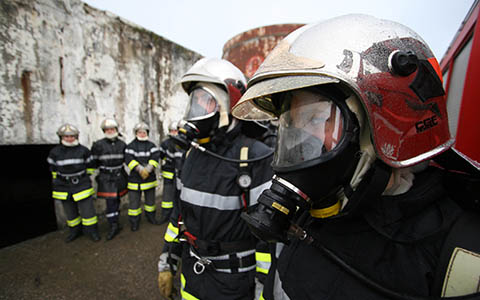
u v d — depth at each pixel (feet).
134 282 7.86
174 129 13.46
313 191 1.68
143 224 12.51
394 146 1.52
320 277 1.86
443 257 1.36
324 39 1.63
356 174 1.60
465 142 4.38
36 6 9.85
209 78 4.09
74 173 9.96
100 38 12.34
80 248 9.90
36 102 10.05
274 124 7.07
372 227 1.72
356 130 1.58
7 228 11.82
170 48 16.40
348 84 1.44
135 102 14.33
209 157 3.98
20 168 14.69
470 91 4.43
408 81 1.56
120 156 11.34
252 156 3.67
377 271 1.61
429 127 1.66
